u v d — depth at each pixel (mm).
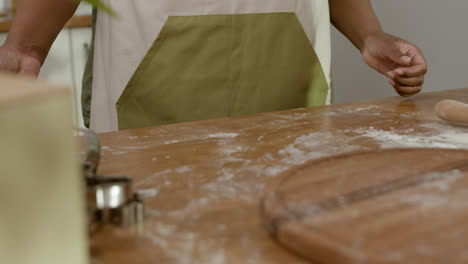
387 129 691
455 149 484
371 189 373
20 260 209
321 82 1281
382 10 2477
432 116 782
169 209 388
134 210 370
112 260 302
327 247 282
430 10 2307
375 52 1073
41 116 212
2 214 202
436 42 2328
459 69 2281
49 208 219
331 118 775
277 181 392
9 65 784
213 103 1161
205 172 491
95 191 343
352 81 2666
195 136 658
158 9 1081
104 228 347
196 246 320
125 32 1095
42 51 954
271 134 666
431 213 326
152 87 1125
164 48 1109
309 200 352
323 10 1233
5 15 1936
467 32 2211
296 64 1231
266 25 1171
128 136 663
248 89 1186
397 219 317
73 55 1934
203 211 382
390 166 431
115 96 1137
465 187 376
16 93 206
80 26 1911
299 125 723
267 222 332
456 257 266
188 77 1130
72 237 232
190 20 1103
